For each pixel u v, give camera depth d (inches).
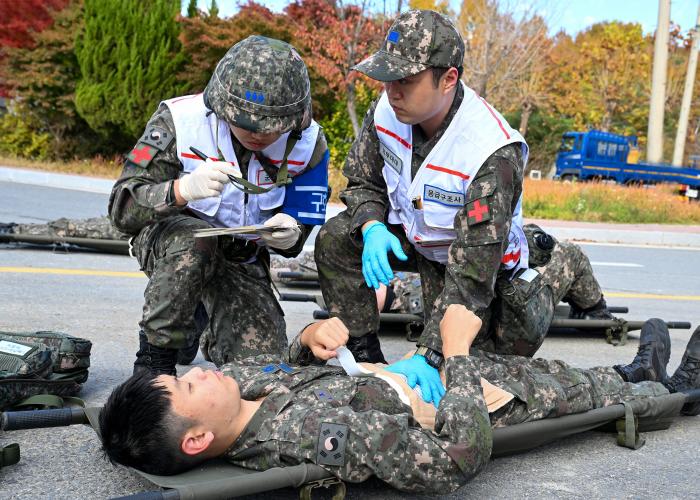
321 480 91.0
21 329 177.9
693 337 141.8
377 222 132.0
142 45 721.0
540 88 1171.3
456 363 105.3
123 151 815.1
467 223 121.4
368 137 137.3
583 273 200.1
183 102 131.9
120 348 171.2
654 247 507.2
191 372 96.2
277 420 95.0
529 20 756.6
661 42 962.7
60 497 98.4
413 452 92.3
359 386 104.3
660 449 129.0
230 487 83.7
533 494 107.7
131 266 272.2
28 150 784.3
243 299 139.2
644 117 1376.7
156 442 90.5
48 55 748.0
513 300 139.8
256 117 117.9
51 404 119.6
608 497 108.3
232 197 131.9
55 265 260.5
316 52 691.4
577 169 1010.7
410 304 195.2
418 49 115.5
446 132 125.0
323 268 143.3
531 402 115.1
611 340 209.6
